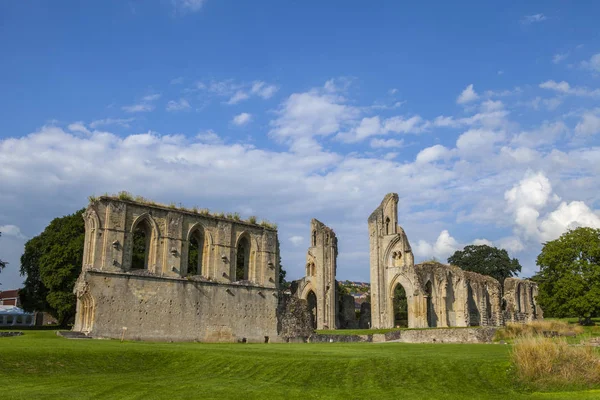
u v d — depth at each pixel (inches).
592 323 3038.9
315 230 3560.5
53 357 1198.3
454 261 5403.5
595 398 902.4
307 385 1048.2
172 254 2043.6
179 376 1151.0
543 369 1036.5
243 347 1636.3
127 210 1953.7
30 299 2965.1
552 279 3034.0
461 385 1021.8
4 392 913.5
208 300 2113.7
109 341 1648.6
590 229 2987.2
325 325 3368.6
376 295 3420.3
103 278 1846.7
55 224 2883.9
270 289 2340.1
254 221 2375.7
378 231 3496.6
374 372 1107.3
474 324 3747.5
